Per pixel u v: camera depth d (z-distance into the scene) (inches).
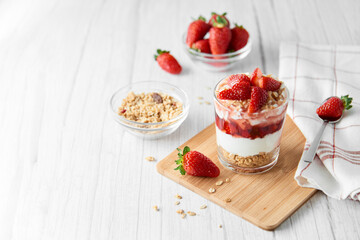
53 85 40.8
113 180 33.9
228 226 31.4
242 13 46.7
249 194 32.4
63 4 49.0
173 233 31.2
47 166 35.0
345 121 35.1
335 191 32.2
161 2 48.6
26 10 48.6
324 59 40.3
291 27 45.0
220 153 34.0
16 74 41.9
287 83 38.5
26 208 32.8
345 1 47.7
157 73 41.5
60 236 31.4
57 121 37.9
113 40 44.7
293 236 30.8
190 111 38.3
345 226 31.2
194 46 40.8
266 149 32.8
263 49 42.9
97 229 31.5
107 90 40.2
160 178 34.0
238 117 31.6
